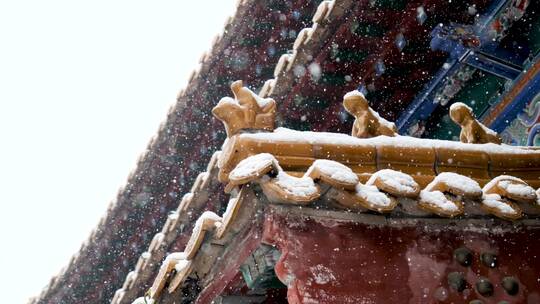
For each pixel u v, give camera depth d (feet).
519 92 23.13
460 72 22.89
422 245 12.84
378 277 12.25
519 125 23.35
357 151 12.86
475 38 21.90
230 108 12.41
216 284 13.99
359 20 19.42
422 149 13.44
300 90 20.79
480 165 13.85
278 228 11.96
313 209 12.33
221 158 12.21
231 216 12.05
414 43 21.07
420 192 12.36
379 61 20.89
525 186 13.03
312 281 11.82
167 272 13.87
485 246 13.20
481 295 12.77
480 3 21.39
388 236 12.71
